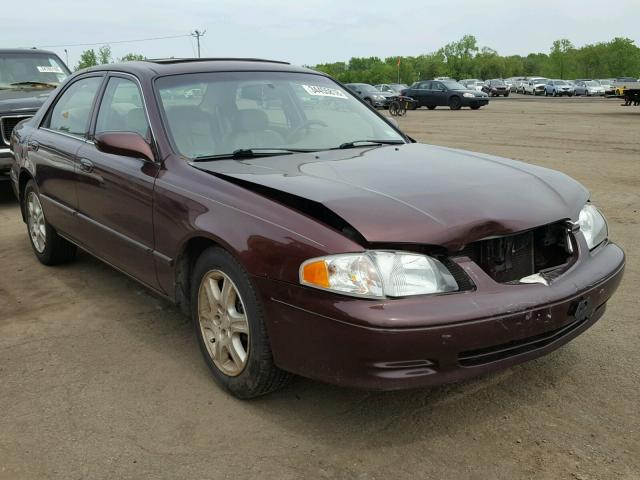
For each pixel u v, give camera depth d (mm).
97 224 4141
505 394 3146
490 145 13789
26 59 9219
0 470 2611
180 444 2773
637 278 4777
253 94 3965
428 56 144625
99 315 4234
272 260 2697
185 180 3281
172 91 3793
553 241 3027
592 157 11492
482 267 2750
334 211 2643
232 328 3041
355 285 2504
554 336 2814
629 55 115500
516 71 145625
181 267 3369
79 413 3027
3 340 3867
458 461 2633
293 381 3277
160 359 3578
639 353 3566
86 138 4348
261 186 2957
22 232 6512
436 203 2783
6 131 7578
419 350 2469
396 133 4293
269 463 2633
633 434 2803
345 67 161875
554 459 2637
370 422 2918
